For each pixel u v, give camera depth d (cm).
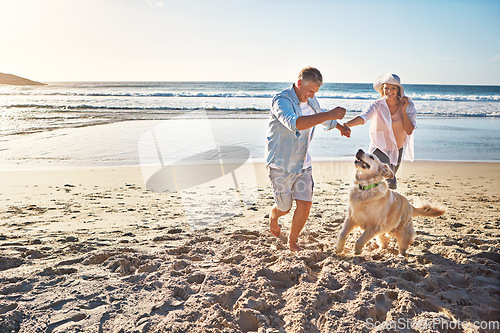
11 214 537
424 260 375
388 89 415
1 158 1011
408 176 916
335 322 249
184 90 5278
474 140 1441
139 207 587
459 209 621
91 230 461
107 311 257
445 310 273
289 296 284
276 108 332
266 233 452
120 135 1345
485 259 366
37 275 310
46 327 236
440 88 7512
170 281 301
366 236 372
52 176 834
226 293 283
